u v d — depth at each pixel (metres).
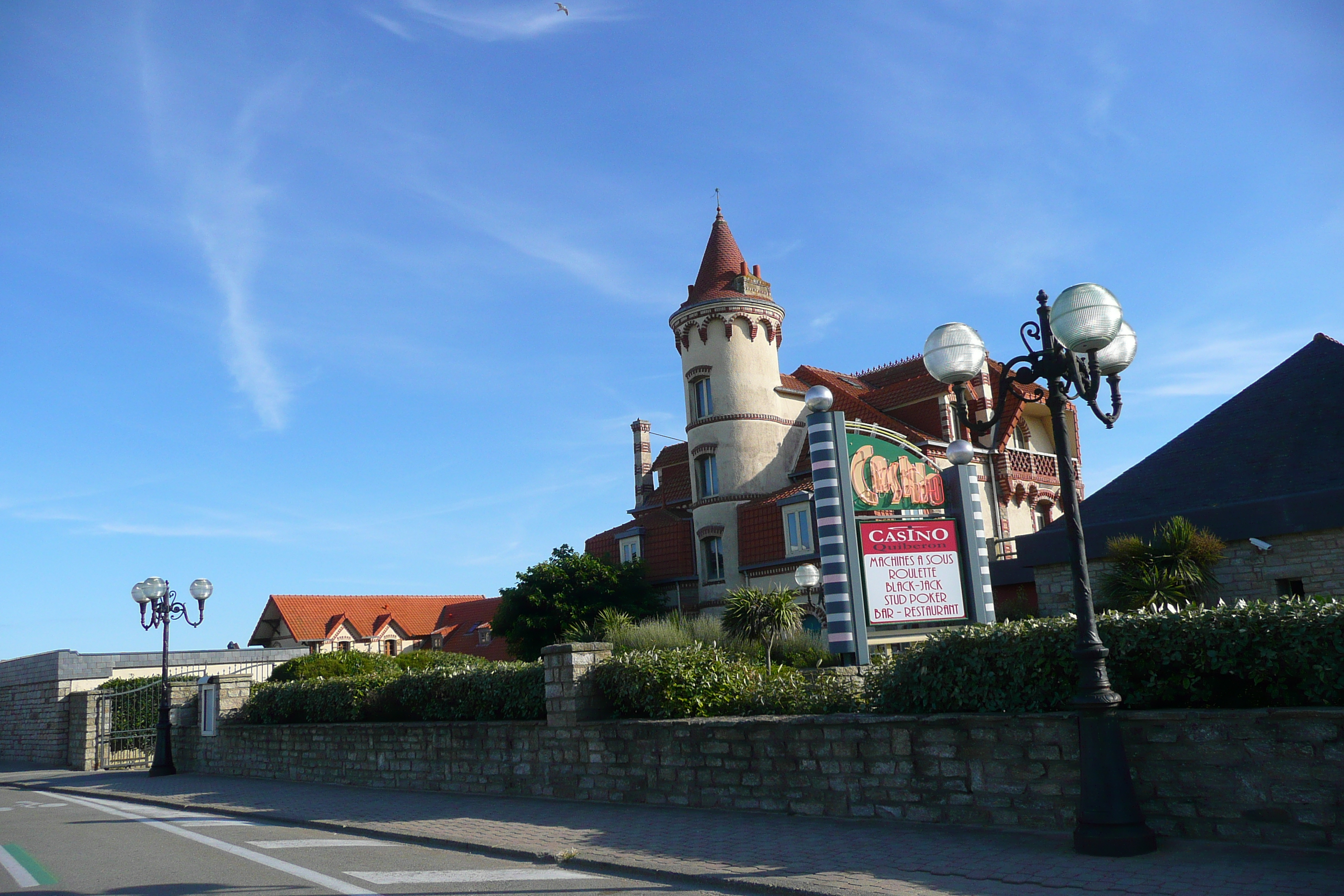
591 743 11.67
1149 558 17.95
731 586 33.28
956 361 8.30
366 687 15.98
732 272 36.41
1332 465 18.64
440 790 13.84
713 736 10.30
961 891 6.21
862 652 12.70
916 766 8.62
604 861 7.93
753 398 35.03
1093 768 6.87
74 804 16.11
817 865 7.21
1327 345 22.11
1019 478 31.81
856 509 13.19
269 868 8.55
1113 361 8.00
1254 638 6.86
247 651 31.77
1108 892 5.86
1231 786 6.78
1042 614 21.39
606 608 32.75
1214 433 21.75
